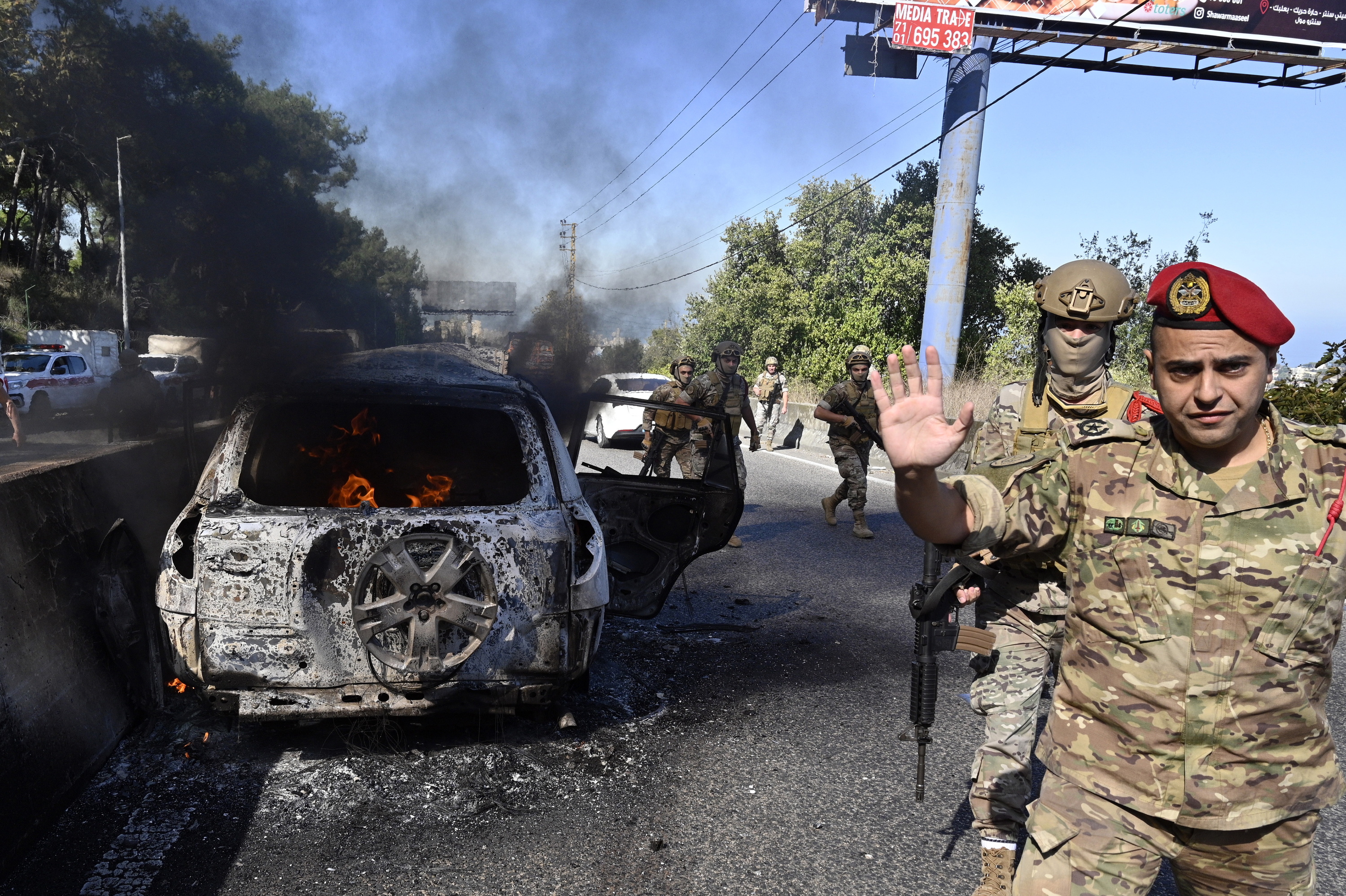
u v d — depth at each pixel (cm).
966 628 263
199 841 302
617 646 530
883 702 448
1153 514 162
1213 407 150
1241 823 162
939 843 313
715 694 456
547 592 372
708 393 820
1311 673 161
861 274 2581
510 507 386
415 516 367
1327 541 156
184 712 399
